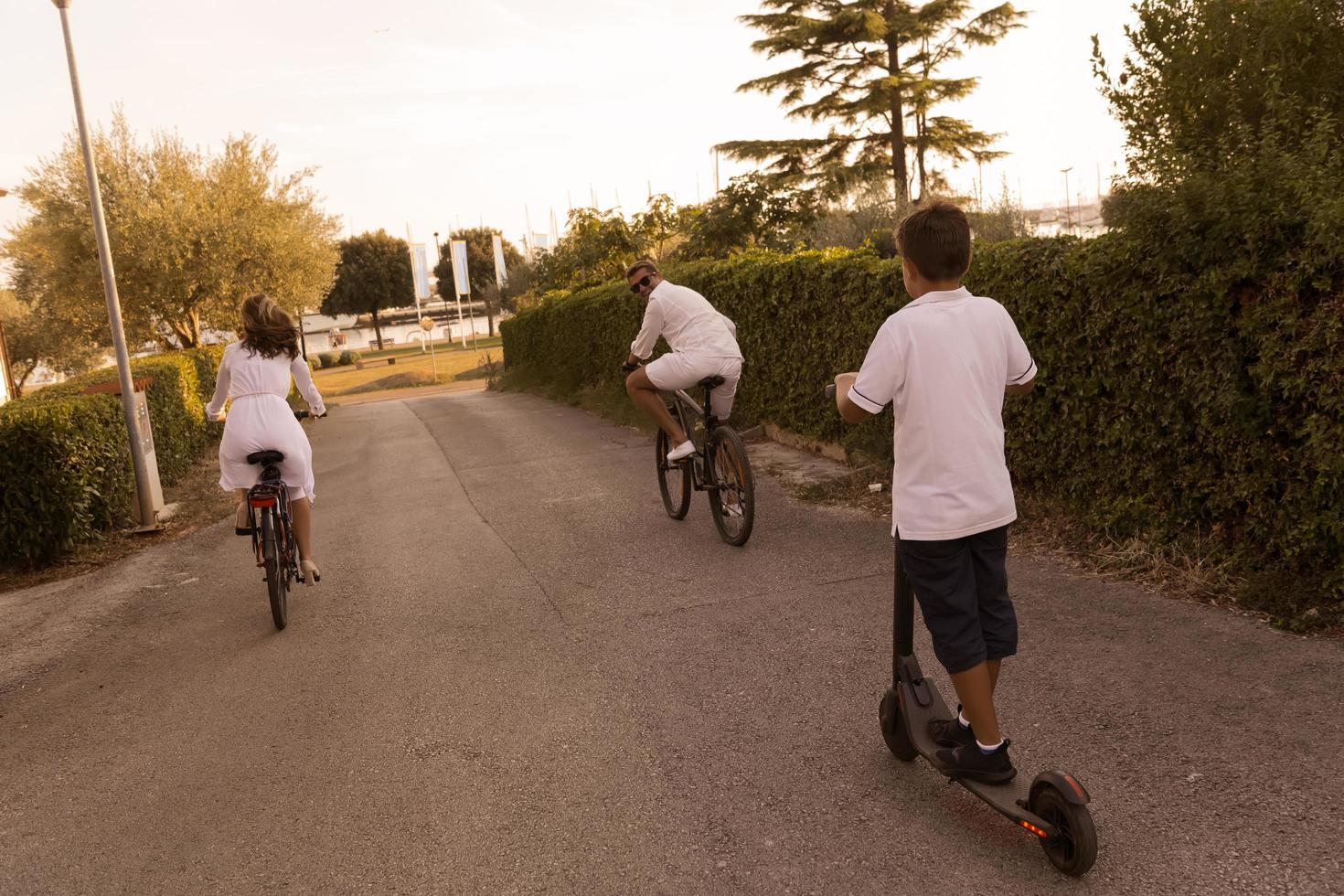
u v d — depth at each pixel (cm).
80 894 278
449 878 271
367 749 359
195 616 554
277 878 278
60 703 434
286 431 519
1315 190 382
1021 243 540
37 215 2022
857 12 2697
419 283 7481
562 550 631
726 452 601
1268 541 414
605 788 314
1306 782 272
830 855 265
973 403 260
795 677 389
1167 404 453
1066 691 345
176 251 1973
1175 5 578
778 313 901
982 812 280
